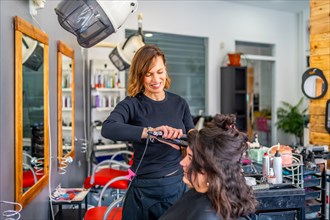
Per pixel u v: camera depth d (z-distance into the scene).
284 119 5.73
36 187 1.82
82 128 3.70
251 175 1.92
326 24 2.78
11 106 1.48
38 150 1.94
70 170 2.96
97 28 1.34
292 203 1.67
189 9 4.92
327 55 2.79
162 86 1.31
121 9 1.31
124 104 1.29
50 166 2.16
